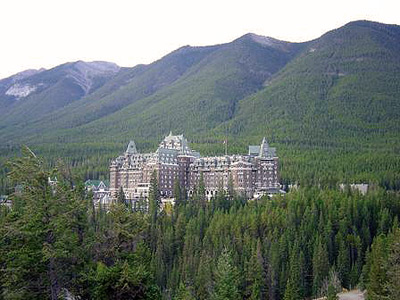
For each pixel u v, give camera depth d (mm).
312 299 162625
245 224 186375
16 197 66562
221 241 172750
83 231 71062
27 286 64500
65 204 67125
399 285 92000
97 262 69000
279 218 188750
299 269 161875
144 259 74375
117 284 63500
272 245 166250
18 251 62156
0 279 64938
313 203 198750
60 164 77062
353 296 157500
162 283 168875
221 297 110125
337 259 177250
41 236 64125
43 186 65750
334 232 193500
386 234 194500
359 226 199625
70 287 67625
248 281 154375
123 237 72250
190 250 175750
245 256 164500
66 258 65188
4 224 63625
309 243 176375
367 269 160875
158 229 186875
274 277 159625
